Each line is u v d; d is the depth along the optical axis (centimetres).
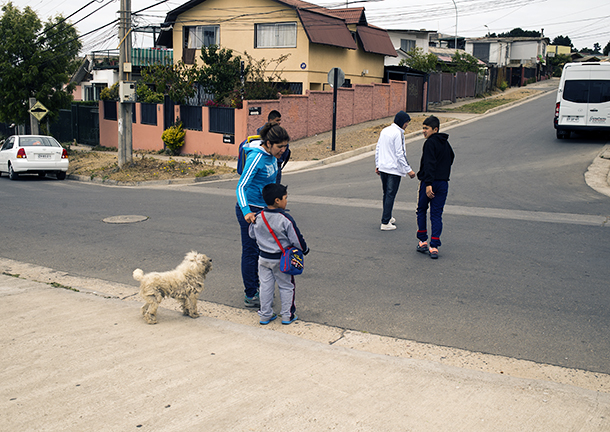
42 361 397
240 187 489
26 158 1695
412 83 2902
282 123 2117
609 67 1742
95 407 325
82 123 2800
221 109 2044
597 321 491
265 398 336
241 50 2667
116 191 1409
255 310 550
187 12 2797
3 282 642
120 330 471
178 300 509
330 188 1292
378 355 413
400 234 838
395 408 323
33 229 934
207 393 343
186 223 962
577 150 1645
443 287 593
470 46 5569
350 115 2462
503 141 1883
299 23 2470
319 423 305
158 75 2383
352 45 2692
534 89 4362
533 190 1165
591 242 760
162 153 2252
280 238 470
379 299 562
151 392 345
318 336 473
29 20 2359
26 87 2402
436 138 686
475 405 327
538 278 614
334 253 736
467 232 830
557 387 354
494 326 486
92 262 734
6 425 304
